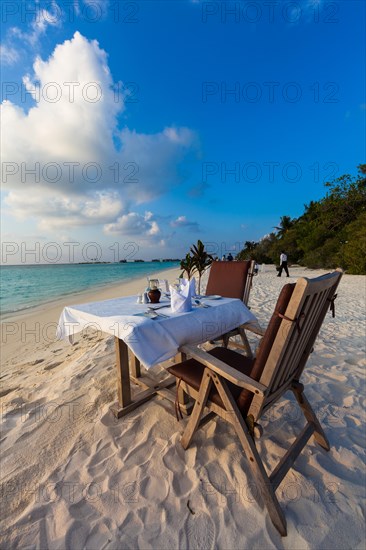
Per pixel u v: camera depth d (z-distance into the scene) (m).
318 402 2.18
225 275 3.43
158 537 1.19
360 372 2.69
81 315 2.14
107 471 1.54
